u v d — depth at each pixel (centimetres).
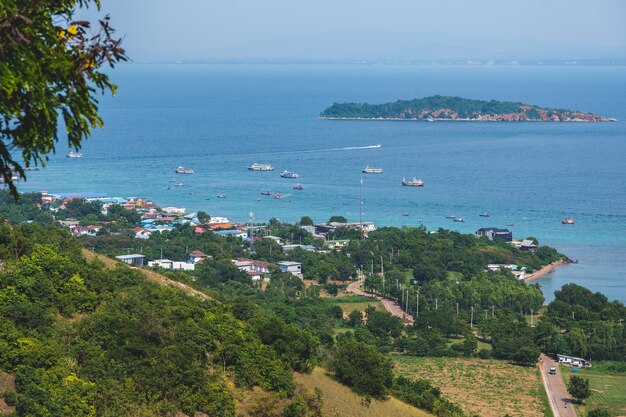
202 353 7606
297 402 7638
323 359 9044
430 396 9275
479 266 19550
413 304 16075
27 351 6191
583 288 16650
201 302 9019
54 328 6869
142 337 7206
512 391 11875
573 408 11281
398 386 9638
